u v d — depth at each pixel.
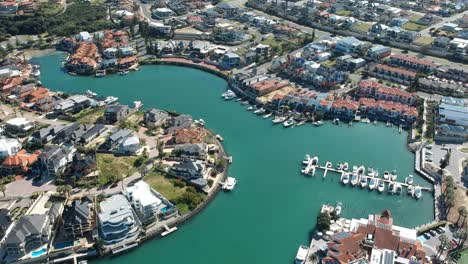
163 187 193.88
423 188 199.50
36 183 195.25
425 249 163.50
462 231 165.50
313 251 163.88
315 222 181.50
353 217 182.88
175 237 173.50
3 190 184.25
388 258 152.12
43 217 167.62
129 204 176.75
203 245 170.38
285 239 173.25
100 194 187.75
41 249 161.88
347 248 156.12
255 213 186.12
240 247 169.62
